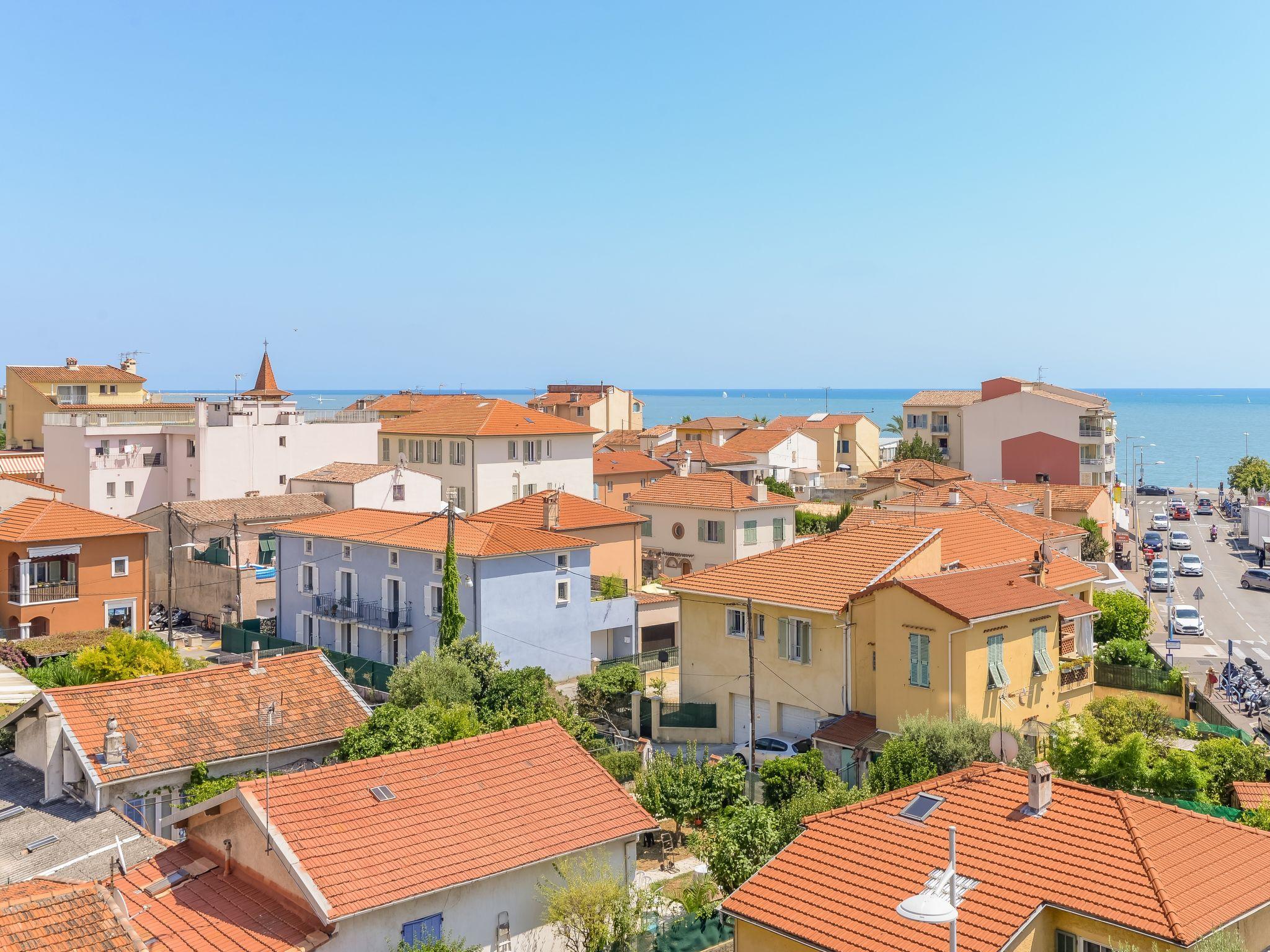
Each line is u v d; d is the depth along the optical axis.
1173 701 50.69
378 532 60.81
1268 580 93.38
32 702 33.41
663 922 27.59
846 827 25.08
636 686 51.47
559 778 28.09
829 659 42.12
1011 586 41.84
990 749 31.70
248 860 24.41
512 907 24.95
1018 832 23.28
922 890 22.20
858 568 43.75
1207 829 23.12
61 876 26.95
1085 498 93.62
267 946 21.83
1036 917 20.91
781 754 41.28
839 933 21.61
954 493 68.12
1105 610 57.47
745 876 28.27
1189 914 20.06
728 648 45.91
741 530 77.69
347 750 35.25
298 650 60.56
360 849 23.94
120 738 31.75
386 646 59.09
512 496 91.19
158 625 69.88
